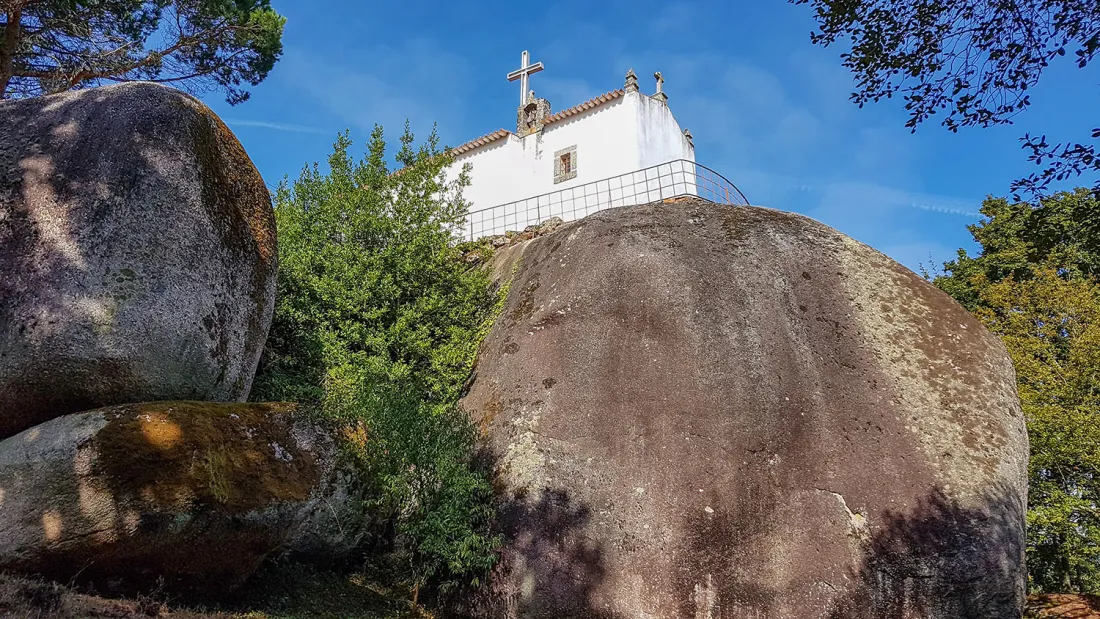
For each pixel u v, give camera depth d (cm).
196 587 591
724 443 895
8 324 587
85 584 531
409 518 805
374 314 1024
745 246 1123
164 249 650
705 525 828
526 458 891
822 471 887
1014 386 1059
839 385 978
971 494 878
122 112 675
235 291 720
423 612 818
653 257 1080
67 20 1262
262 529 606
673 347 979
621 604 780
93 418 548
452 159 1247
